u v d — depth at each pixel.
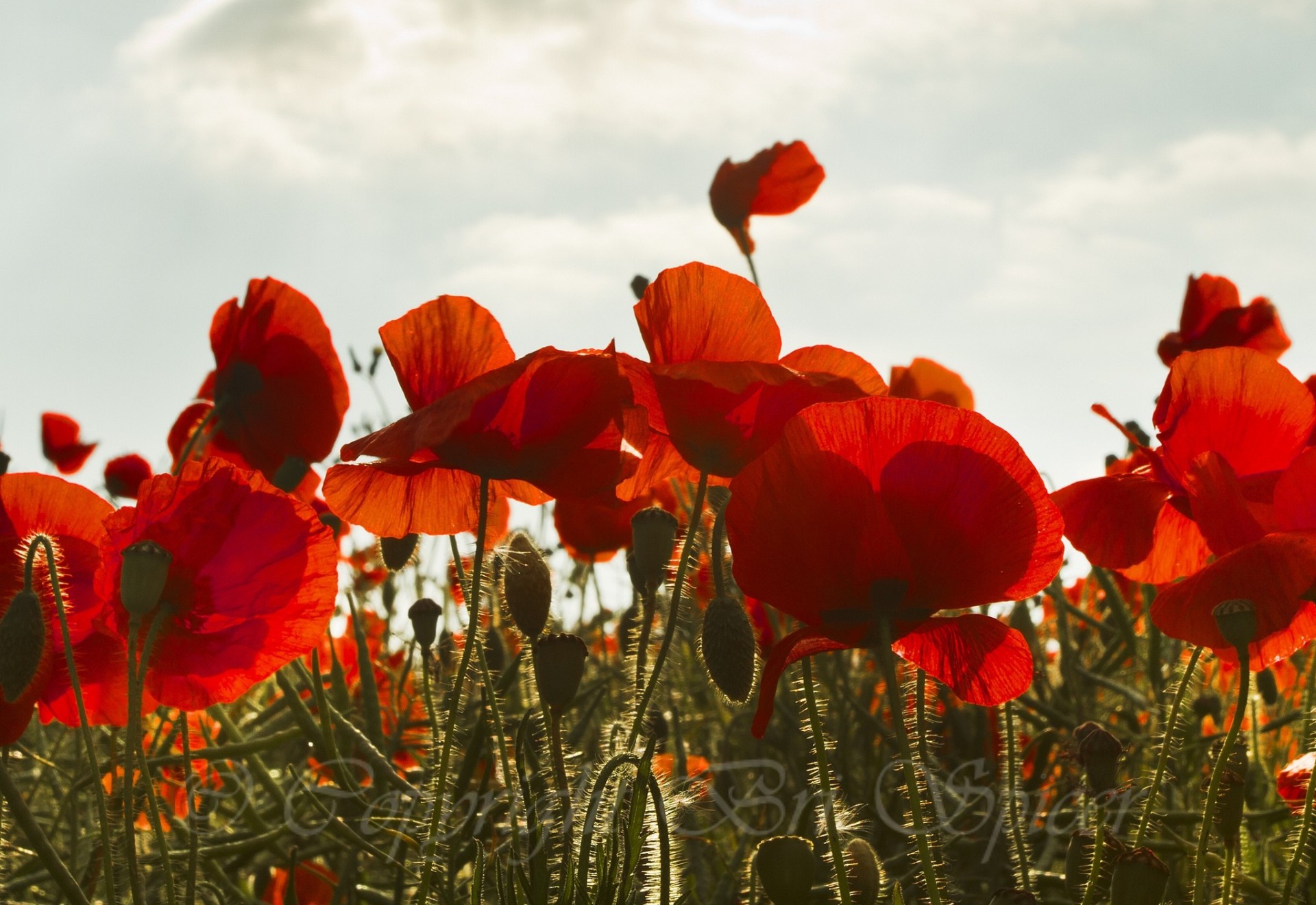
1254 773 0.73
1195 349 0.83
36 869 0.73
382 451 0.58
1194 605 0.58
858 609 0.56
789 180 0.96
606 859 0.56
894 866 0.72
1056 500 0.63
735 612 0.58
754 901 0.63
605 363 0.58
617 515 0.83
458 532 0.63
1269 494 0.60
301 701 0.68
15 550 0.61
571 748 0.69
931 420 0.56
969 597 0.56
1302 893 0.64
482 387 0.57
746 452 0.59
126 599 0.57
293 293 0.77
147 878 0.69
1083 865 0.61
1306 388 0.60
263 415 0.78
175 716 0.74
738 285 0.61
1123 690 0.78
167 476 0.60
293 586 0.62
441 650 0.73
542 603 0.60
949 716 0.79
